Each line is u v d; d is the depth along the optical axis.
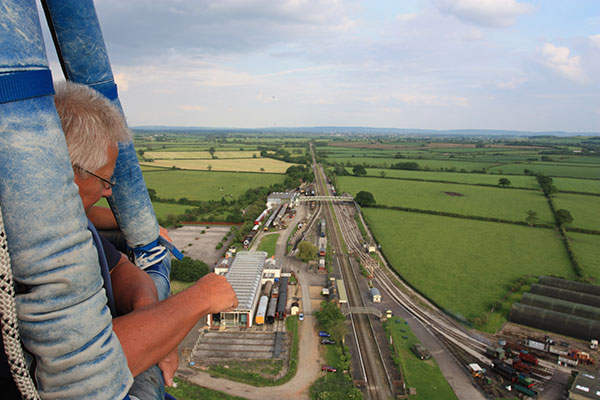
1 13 0.93
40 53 1.06
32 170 1.00
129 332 1.36
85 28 1.87
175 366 2.08
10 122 0.96
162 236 2.58
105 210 2.69
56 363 1.07
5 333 0.95
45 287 1.03
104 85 2.04
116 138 1.73
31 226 1.01
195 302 1.61
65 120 1.52
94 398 1.13
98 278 1.24
